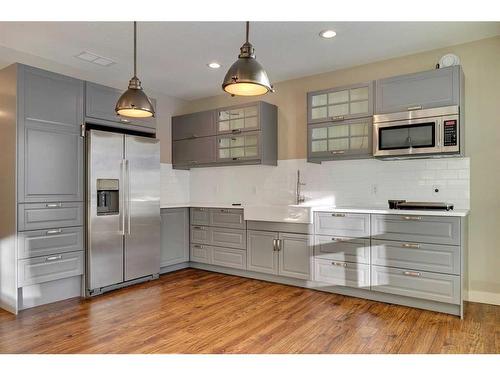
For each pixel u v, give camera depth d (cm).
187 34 325
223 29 315
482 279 332
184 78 450
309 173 438
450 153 320
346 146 380
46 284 339
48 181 336
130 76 441
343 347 242
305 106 442
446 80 320
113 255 381
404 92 341
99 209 374
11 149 318
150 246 420
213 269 468
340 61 391
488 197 330
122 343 250
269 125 451
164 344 248
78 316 304
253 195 484
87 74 427
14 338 258
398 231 322
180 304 335
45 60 385
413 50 360
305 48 355
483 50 333
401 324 282
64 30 317
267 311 314
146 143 416
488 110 330
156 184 427
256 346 244
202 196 541
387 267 328
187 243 486
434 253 305
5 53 354
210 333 267
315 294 364
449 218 298
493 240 328
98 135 369
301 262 384
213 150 482
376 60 387
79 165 361
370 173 394
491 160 329
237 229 438
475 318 293
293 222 387
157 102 511
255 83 204
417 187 366
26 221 320
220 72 427
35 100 328
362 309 318
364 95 369
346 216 352
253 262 423
